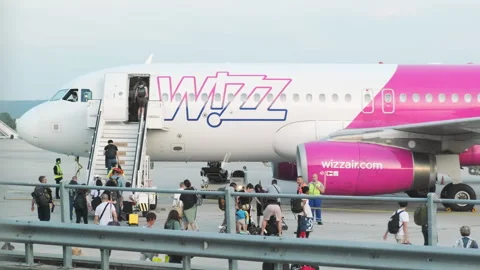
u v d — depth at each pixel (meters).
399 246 14.25
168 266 16.66
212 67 38.16
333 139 35.75
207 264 22.17
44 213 28.70
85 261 17.36
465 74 38.84
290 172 41.56
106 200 24.53
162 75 37.62
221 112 37.16
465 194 36.59
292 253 15.01
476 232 29.22
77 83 38.59
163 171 73.69
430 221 15.52
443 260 14.01
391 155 34.56
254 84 37.62
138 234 15.91
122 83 37.28
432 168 34.81
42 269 16.81
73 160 97.12
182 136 37.44
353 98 37.91
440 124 33.75
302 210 23.62
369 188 34.31
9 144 168.38
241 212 25.48
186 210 25.98
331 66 38.91
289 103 37.53
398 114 37.97
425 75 38.69
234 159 38.56
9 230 17.08
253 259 15.22
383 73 38.66
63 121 38.09
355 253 14.57
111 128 37.22
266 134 37.59
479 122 33.00
